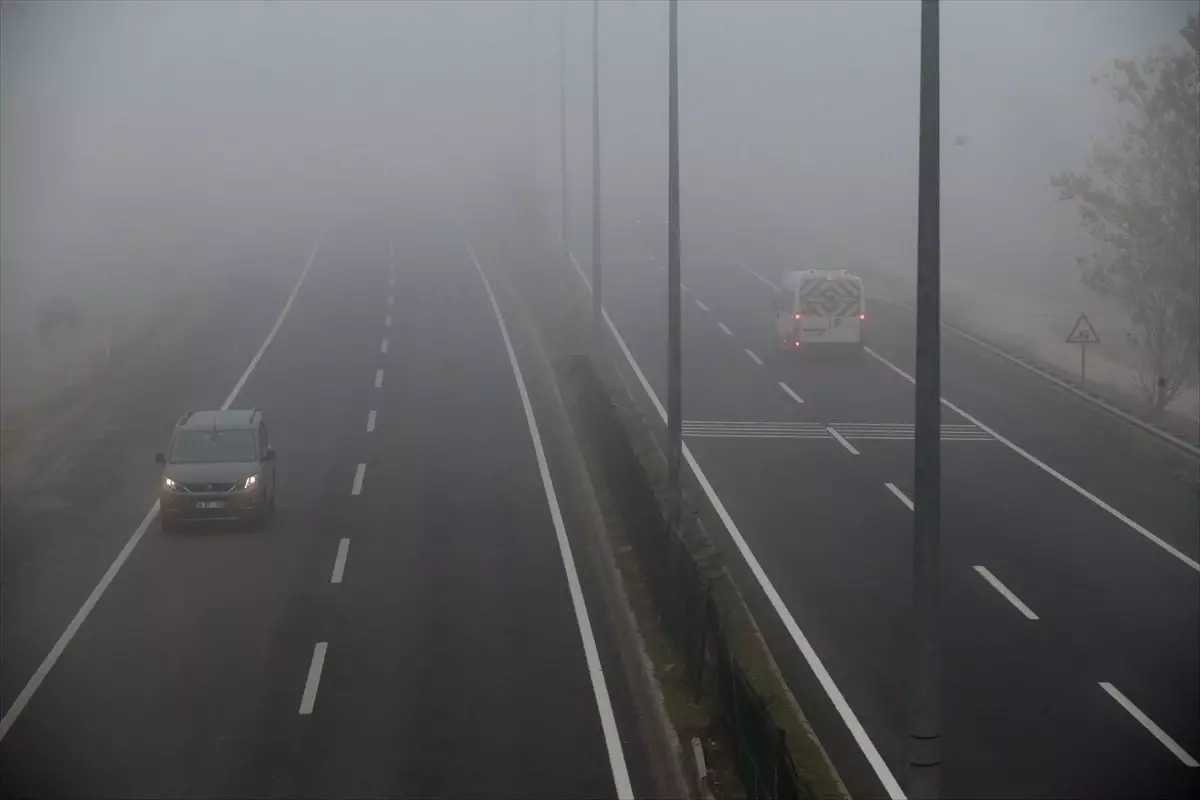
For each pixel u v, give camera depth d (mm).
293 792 27156
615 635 37500
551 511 51219
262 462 49562
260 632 37531
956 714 31547
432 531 48469
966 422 67312
